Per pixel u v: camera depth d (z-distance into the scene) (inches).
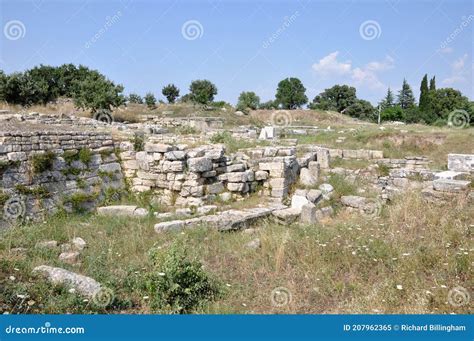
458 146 780.0
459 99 1803.6
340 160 711.1
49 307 180.9
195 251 264.5
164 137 529.0
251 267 247.4
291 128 1198.3
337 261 244.5
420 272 222.5
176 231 313.3
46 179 345.7
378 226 298.8
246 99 1977.1
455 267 218.7
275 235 289.9
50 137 358.0
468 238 256.1
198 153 398.9
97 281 216.5
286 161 434.9
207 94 1790.1
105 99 1002.1
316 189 433.1
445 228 270.2
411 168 631.2
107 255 259.1
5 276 197.2
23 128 431.8
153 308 199.5
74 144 382.3
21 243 264.2
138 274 227.9
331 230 296.0
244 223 339.0
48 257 248.7
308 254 252.7
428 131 909.8
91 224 330.6
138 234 302.0
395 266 229.6
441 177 450.0
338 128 1208.8
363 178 581.6
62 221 332.2
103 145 420.2
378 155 737.0
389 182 547.2
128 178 424.2
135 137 451.2
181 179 389.7
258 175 428.5
